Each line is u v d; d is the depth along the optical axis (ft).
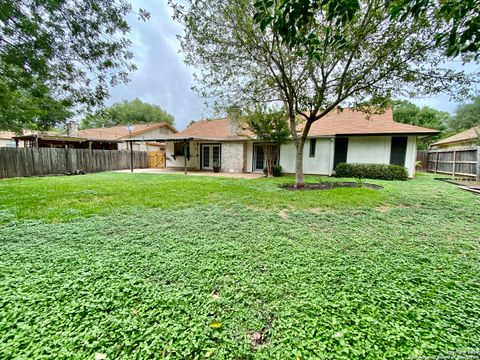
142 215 15.39
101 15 15.49
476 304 6.51
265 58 22.41
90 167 50.78
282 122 35.88
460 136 57.47
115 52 17.48
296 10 7.81
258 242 10.91
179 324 5.70
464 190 25.07
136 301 6.56
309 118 26.05
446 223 13.94
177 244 10.63
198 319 5.88
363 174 36.35
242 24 19.56
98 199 20.36
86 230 12.42
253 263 8.84
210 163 55.88
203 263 8.82
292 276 7.94
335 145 40.60
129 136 65.92
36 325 5.61
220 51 22.26
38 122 35.27
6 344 5.05
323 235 11.89
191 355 4.90
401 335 5.37
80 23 15.11
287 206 17.98
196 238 11.37
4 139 71.77
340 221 14.25
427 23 16.53
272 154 42.32
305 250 10.03
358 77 21.84
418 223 13.93
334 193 22.50
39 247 10.20
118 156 57.21
